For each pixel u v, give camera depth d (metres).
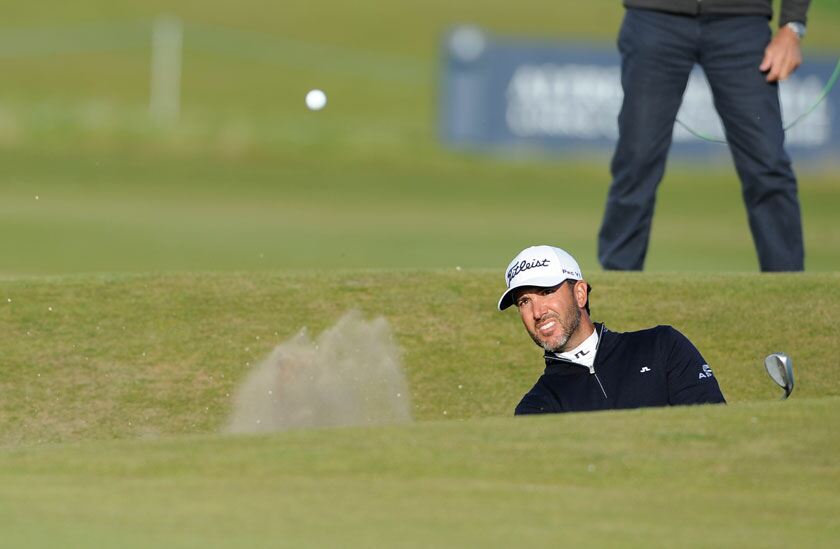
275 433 14.17
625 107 27.03
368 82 135.62
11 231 58.12
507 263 52.03
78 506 11.36
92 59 137.50
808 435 13.73
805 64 87.69
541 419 14.63
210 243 56.78
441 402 22.41
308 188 78.44
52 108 99.00
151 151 87.56
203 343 23.39
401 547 10.25
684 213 72.69
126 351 23.12
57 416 21.58
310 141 92.81
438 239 59.94
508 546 10.33
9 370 22.48
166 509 11.27
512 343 23.75
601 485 12.24
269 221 65.06
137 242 56.28
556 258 19.02
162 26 151.12
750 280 25.66
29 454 13.40
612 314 24.38
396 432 14.07
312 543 10.30
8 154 83.38
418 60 145.75
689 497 11.88
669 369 18.89
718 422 14.29
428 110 123.81
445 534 10.62
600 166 89.56
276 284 25.56
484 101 93.19
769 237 27.09
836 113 87.81
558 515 11.26
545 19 160.88
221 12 158.25
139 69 135.00
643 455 13.11
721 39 26.41
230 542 10.32
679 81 26.83
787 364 17.23
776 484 12.30
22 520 10.90
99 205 67.94
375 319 24.19
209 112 115.06
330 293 25.14
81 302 24.50
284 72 137.75
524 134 93.25
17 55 137.12
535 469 12.66
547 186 82.75
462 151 93.19
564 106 92.75
